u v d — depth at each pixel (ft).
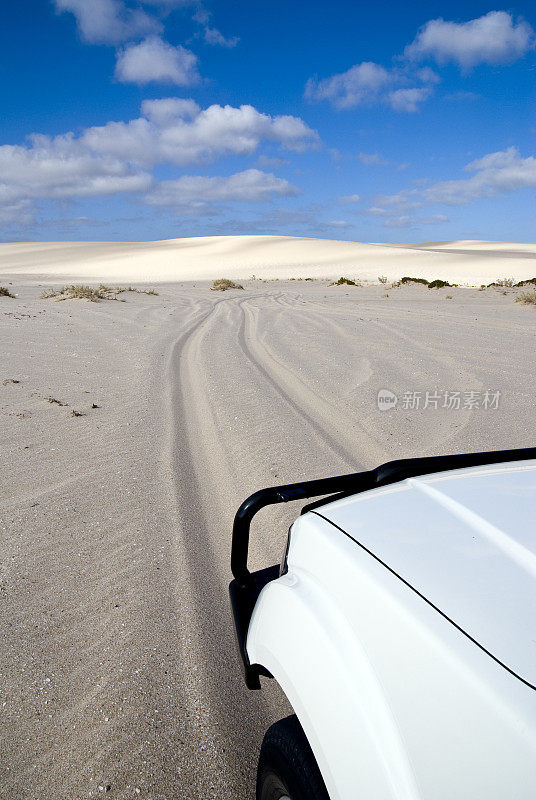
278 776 5.16
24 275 222.69
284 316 64.13
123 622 10.09
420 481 6.26
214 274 238.07
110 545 12.85
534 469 6.48
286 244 379.55
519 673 3.57
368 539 5.19
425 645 3.97
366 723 4.04
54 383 29.01
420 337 47.21
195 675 8.82
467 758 3.40
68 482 16.44
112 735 7.70
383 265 269.64
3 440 20.06
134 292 109.09
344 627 4.69
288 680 5.01
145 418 23.02
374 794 3.76
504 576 4.41
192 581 11.41
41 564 12.03
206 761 7.33
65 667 9.00
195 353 38.65
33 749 7.53
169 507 14.84
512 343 44.27
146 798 6.82
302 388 28.60
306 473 16.97
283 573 6.12
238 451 19.11
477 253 379.55
